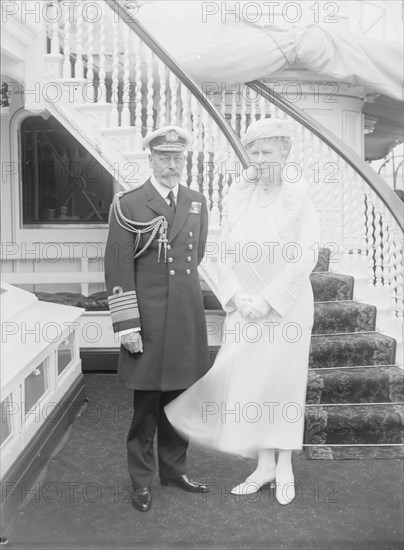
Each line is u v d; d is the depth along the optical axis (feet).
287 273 9.49
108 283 9.42
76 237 20.42
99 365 17.31
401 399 12.85
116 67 14.75
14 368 9.35
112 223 9.45
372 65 18.45
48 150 20.31
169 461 10.21
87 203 20.53
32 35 14.47
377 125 26.27
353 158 15.35
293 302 9.56
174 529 8.96
